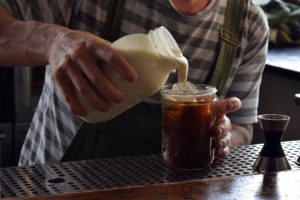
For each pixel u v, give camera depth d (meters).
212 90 0.77
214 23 0.97
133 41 0.69
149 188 0.67
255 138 1.61
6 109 1.89
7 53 0.79
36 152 1.05
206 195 0.65
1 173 0.77
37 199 0.63
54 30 0.73
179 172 0.78
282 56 1.69
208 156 0.78
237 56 1.02
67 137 0.97
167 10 0.94
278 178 0.71
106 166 0.80
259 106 1.70
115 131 0.94
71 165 0.81
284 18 1.86
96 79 0.65
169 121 0.76
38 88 1.90
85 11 0.93
